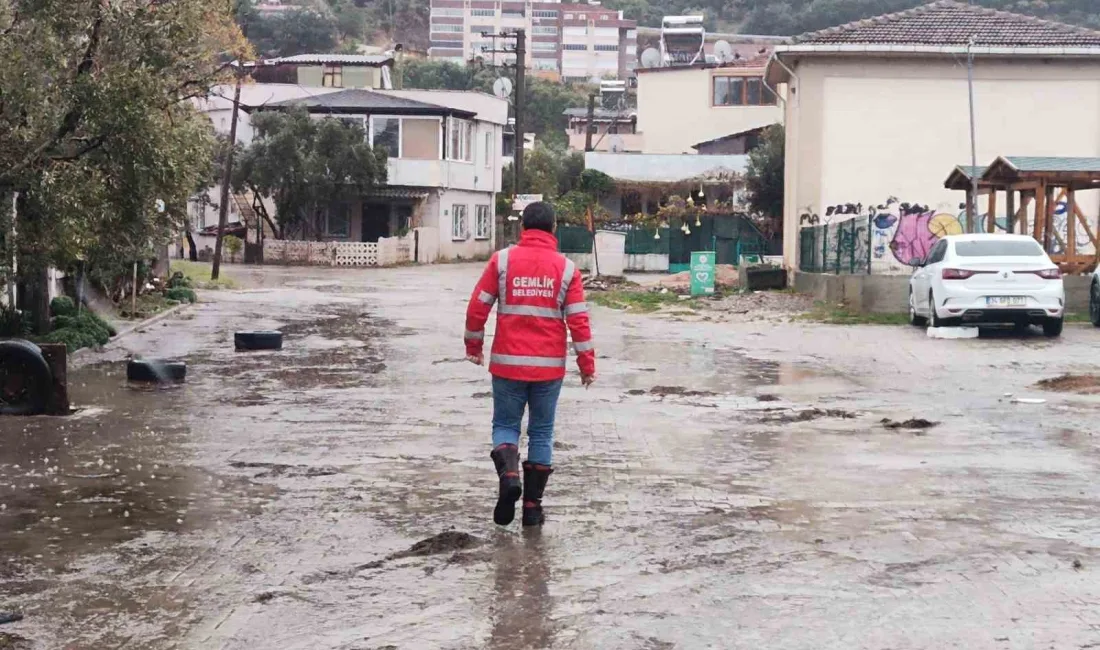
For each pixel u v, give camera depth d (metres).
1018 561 6.60
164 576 6.39
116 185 15.83
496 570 6.48
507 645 5.30
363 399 13.48
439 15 149.00
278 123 57.16
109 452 10.08
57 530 7.39
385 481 8.89
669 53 88.94
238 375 15.79
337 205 61.72
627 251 52.16
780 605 5.85
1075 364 16.86
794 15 130.00
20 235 15.44
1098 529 7.32
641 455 9.93
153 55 15.73
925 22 33.81
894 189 33.03
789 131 35.12
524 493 7.52
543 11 150.75
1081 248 31.92
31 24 14.95
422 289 38.00
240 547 6.98
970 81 28.31
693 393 13.99
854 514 7.74
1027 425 11.48
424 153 61.66
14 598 6.00
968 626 5.51
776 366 16.91
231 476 9.08
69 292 22.73
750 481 8.83
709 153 71.56
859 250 26.88
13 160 14.86
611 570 6.47
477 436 10.94
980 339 20.47
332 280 43.56
